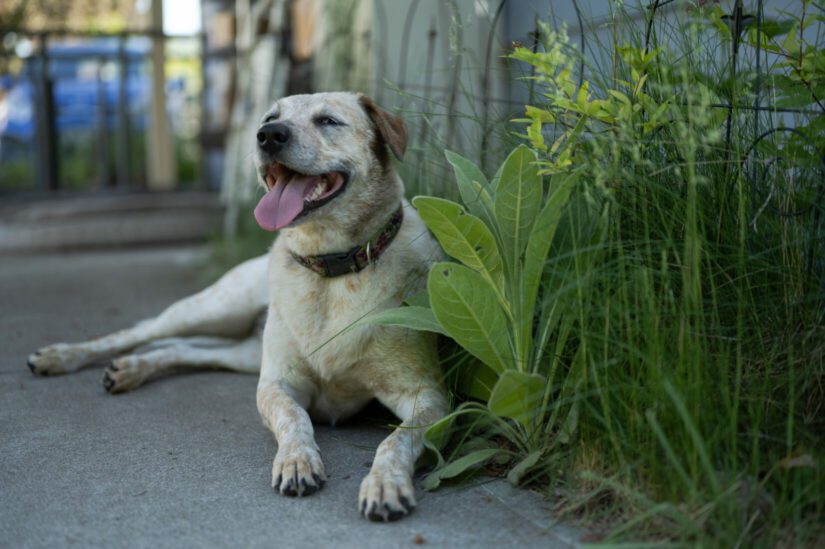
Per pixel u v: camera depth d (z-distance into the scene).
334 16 6.04
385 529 2.13
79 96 9.17
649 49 2.87
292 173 2.88
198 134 9.52
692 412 2.09
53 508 2.29
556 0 4.09
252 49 7.05
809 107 2.72
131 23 10.41
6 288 5.89
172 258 7.25
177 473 2.54
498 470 2.49
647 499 2.07
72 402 3.30
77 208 7.98
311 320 2.86
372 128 2.96
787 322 2.41
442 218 2.35
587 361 2.36
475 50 4.75
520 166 2.41
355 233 2.82
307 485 2.34
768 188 2.60
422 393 2.76
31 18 9.09
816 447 2.14
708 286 2.45
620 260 2.29
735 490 1.96
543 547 2.01
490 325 2.42
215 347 3.94
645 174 2.50
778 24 2.71
